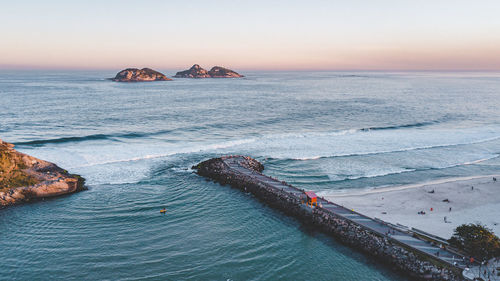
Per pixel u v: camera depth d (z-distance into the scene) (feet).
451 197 165.89
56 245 122.01
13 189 160.86
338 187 183.32
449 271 102.47
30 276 104.32
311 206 150.82
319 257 118.32
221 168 204.03
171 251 119.96
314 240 129.90
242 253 119.96
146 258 115.14
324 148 261.44
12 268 107.86
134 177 194.29
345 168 215.10
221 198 169.17
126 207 155.84
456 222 139.85
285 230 137.69
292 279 106.01
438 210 152.25
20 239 125.59
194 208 156.87
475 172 209.56
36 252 117.19
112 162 217.77
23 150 232.32
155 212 151.64
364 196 168.45
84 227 136.05
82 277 104.22
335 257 118.42
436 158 237.66
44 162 192.44
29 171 177.17
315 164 223.51
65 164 209.46
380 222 135.23
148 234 131.75
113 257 115.24
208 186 184.85
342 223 134.00
